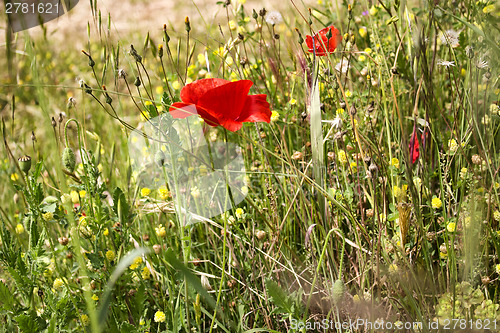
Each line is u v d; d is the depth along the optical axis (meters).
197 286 0.94
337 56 2.23
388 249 1.49
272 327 1.54
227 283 1.65
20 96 2.57
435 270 1.59
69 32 3.56
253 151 2.06
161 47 1.63
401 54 1.77
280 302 1.31
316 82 1.34
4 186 2.49
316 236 1.59
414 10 1.46
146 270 1.56
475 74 1.47
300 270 1.64
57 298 1.48
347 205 1.46
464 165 1.64
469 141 1.69
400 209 1.33
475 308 1.41
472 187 1.45
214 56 2.38
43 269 1.48
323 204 1.42
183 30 3.91
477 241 1.37
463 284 1.36
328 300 1.50
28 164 1.46
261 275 1.61
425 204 1.59
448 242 1.50
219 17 2.83
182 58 3.32
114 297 1.51
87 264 1.57
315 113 1.34
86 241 1.60
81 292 1.49
